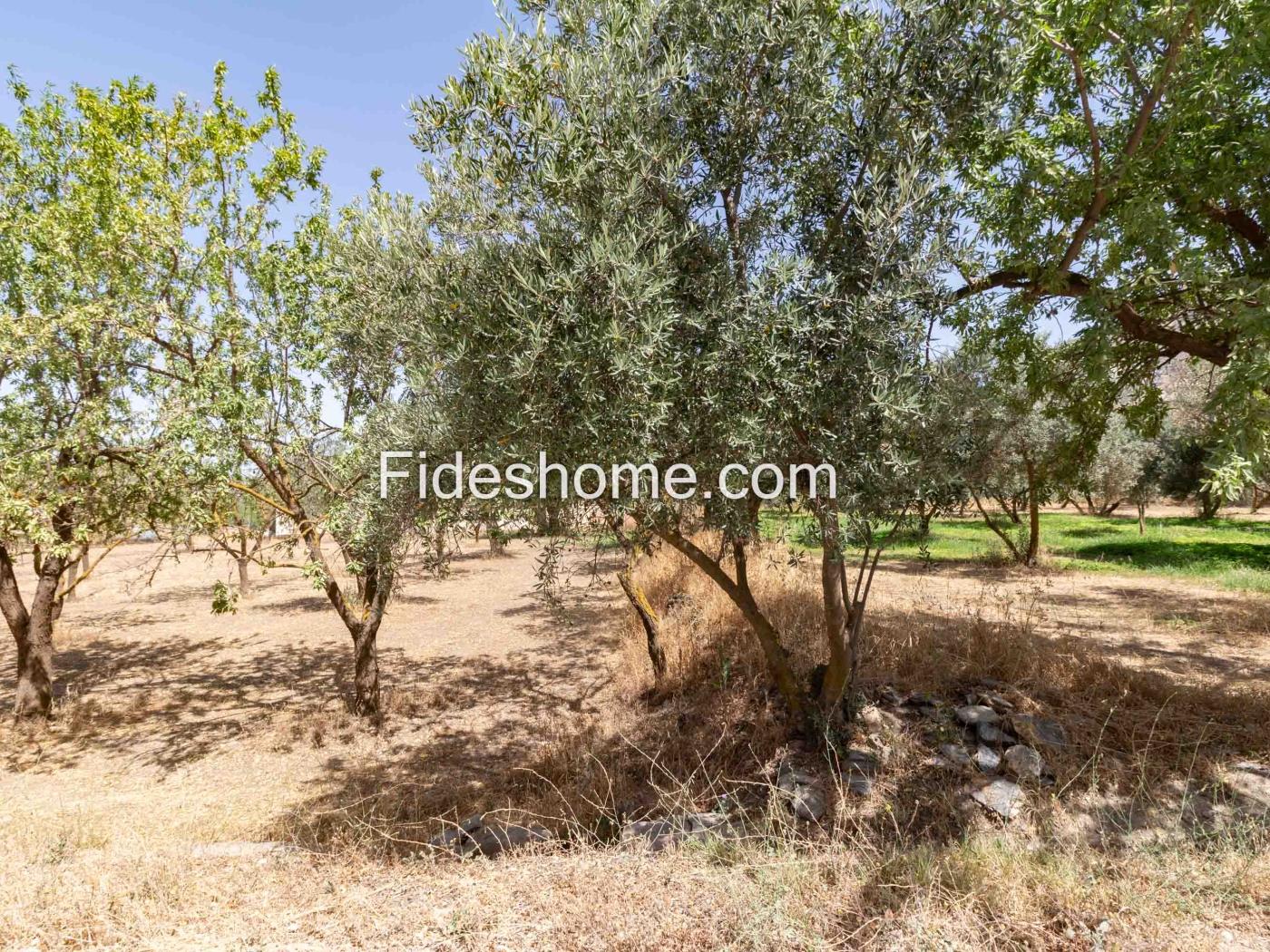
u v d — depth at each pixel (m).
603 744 6.80
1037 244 5.33
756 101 4.07
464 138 4.11
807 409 3.63
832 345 3.88
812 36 4.05
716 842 3.79
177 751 7.62
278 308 8.28
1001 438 12.83
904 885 3.12
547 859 3.72
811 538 4.71
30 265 8.09
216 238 8.06
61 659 11.75
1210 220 5.57
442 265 4.16
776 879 3.16
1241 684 6.25
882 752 5.26
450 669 10.63
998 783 4.73
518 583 18.56
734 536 4.21
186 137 8.70
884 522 4.93
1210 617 9.45
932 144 4.23
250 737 8.00
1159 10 4.24
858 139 4.26
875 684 6.20
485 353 3.67
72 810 6.00
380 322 5.27
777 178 4.30
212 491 7.49
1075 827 4.18
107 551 9.23
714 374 3.60
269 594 18.41
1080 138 5.71
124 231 7.73
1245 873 3.19
